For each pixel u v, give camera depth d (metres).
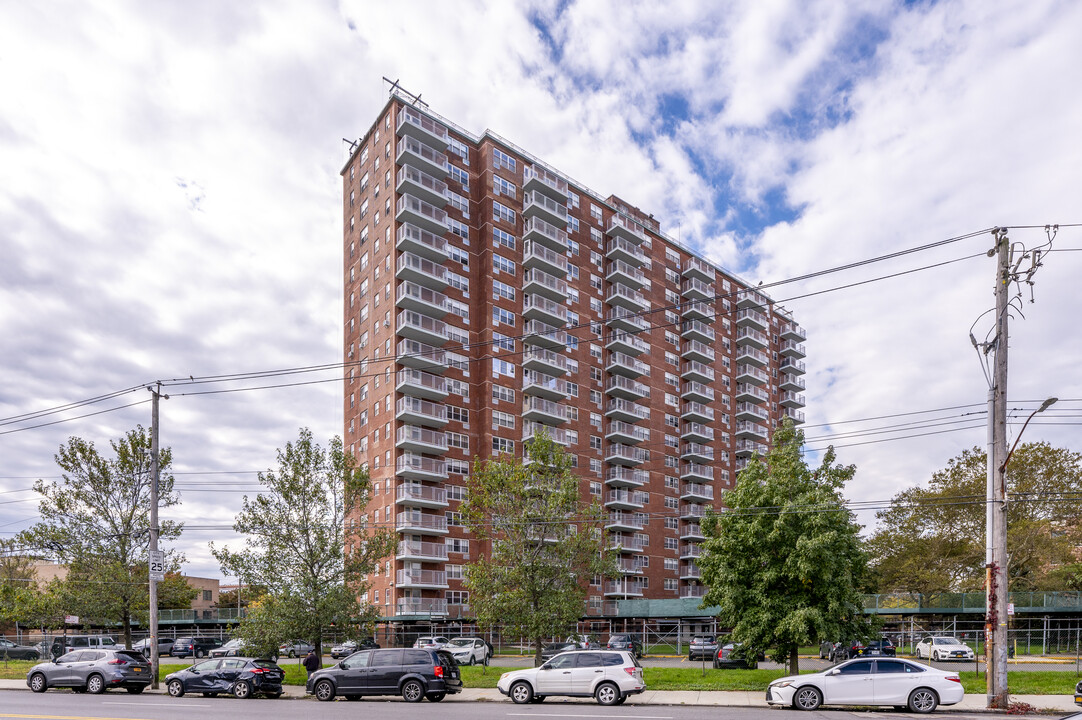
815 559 25.53
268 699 24.70
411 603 57.69
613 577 31.77
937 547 53.88
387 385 64.31
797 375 108.31
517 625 29.83
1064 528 52.72
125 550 36.88
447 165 69.44
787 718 18.47
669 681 26.91
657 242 88.56
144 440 37.75
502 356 68.69
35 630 69.69
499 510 32.31
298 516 30.20
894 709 20.27
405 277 64.88
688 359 88.88
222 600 99.31
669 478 83.00
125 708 21.09
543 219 75.00
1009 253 21.02
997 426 20.66
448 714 19.41
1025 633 47.56
